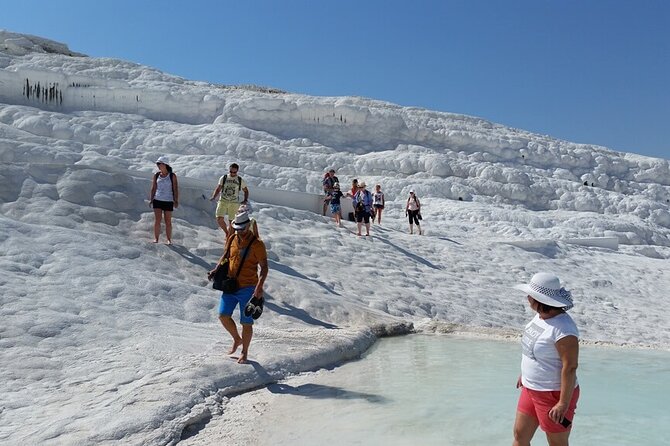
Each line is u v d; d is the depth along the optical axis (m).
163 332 7.23
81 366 5.94
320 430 4.93
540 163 37.94
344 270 13.25
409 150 35.69
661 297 17.58
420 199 28.67
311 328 8.91
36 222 9.70
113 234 10.17
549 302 3.38
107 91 32.16
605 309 14.93
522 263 17.75
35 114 27.59
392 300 12.00
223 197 10.76
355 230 16.84
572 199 32.50
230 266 6.51
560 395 3.29
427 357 8.31
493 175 32.78
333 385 6.46
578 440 4.82
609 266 19.83
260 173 28.08
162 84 35.78
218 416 5.24
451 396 6.08
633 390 6.77
